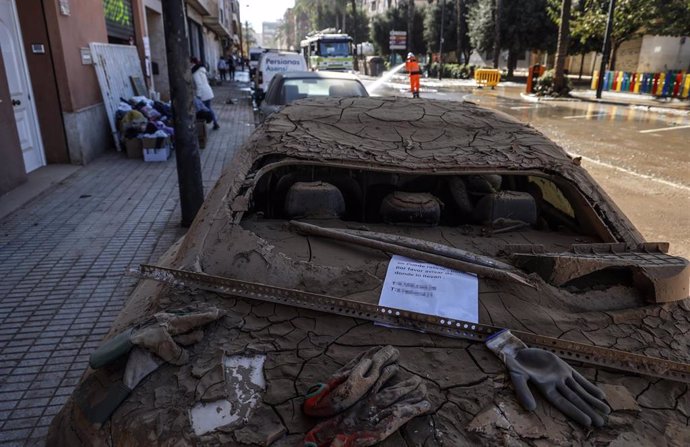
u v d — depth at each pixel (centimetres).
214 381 152
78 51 850
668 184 765
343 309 181
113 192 688
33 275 438
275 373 157
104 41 1012
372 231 238
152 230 550
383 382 148
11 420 269
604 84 2428
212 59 3791
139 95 1141
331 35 2842
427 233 247
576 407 146
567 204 274
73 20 832
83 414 152
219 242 212
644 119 1512
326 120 304
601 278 208
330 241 225
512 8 3141
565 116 1578
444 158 265
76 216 589
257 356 162
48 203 635
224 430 138
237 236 213
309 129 291
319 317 179
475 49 3672
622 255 209
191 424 140
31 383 299
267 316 179
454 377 157
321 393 141
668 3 2158
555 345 170
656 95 2145
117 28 1163
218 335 171
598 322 185
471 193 289
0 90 645
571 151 1013
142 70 1365
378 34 4662
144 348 159
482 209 263
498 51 3161
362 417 136
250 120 1419
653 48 2639
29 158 782
